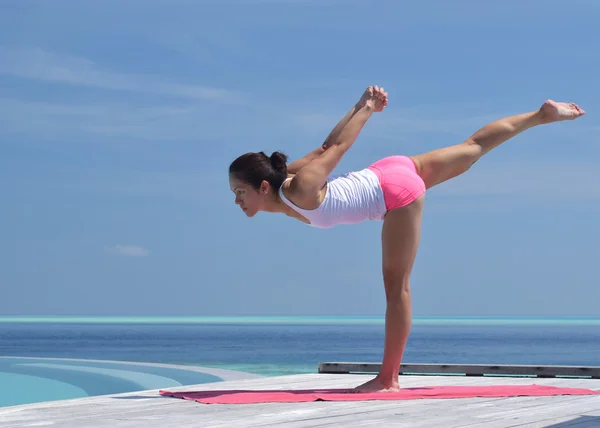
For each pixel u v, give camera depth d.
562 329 160.50
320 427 3.41
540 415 3.87
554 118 5.04
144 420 3.63
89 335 93.44
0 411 4.00
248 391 5.09
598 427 3.42
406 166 4.87
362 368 6.94
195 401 4.46
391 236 4.79
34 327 162.38
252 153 4.73
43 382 14.73
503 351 50.66
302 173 4.57
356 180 4.75
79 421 3.60
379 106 4.86
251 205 4.77
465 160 5.00
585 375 6.50
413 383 5.88
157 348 49.81
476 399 4.67
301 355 39.66
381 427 3.41
